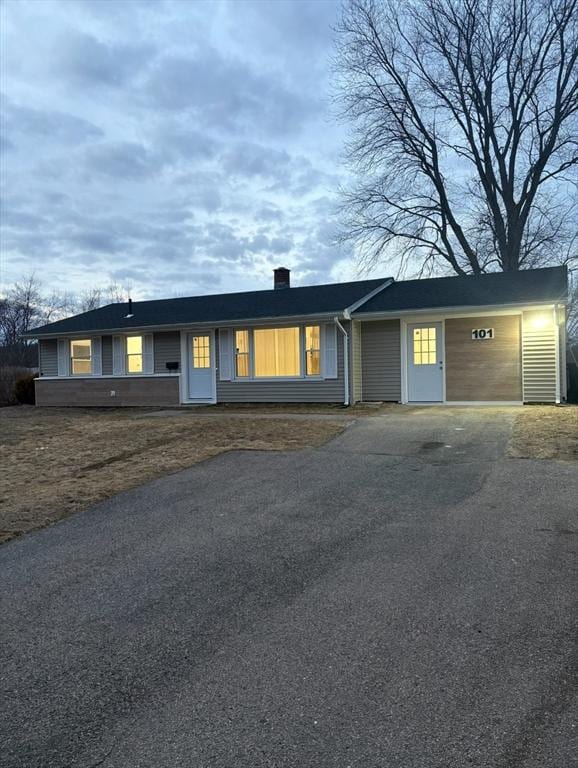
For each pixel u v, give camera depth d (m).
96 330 17.50
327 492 5.88
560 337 13.93
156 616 3.28
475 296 13.97
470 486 5.84
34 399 19.77
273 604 3.38
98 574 3.97
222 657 2.79
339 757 2.04
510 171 23.19
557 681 2.47
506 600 3.28
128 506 5.69
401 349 14.51
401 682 2.50
